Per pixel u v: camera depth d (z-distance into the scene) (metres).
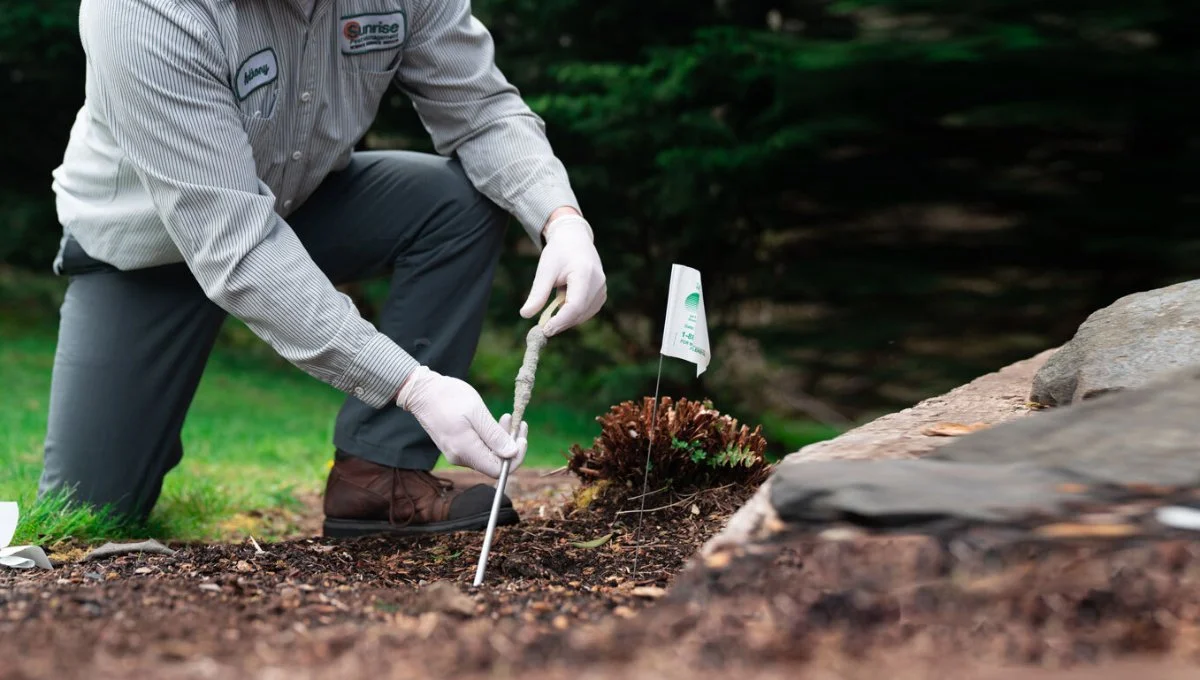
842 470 1.50
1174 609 1.17
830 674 1.08
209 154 2.21
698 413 2.63
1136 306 2.26
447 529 2.66
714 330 8.59
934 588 1.25
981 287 8.29
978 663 1.11
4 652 1.23
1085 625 1.17
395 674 1.14
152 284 2.87
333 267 2.89
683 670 1.12
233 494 4.06
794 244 8.48
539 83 8.29
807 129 7.24
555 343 8.93
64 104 9.90
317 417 7.74
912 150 7.66
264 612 1.48
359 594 1.65
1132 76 6.76
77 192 2.84
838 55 6.86
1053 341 8.03
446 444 2.14
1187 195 7.19
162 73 2.18
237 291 2.19
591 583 1.99
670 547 2.28
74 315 2.96
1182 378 1.75
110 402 2.92
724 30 7.25
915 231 8.25
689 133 7.54
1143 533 1.27
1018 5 6.69
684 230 8.18
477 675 1.14
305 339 2.18
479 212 2.80
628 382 8.42
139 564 2.14
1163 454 1.49
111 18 2.20
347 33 2.55
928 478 1.45
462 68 2.73
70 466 2.96
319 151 2.65
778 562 1.33
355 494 2.74
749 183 7.79
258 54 2.40
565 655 1.20
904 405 8.29
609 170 8.03
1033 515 1.33
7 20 8.84
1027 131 7.43
